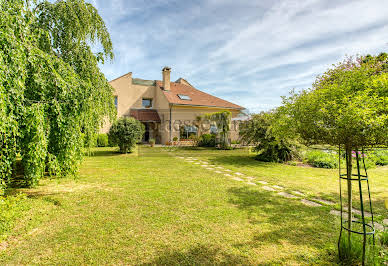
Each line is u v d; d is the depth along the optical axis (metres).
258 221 3.39
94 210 3.79
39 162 3.71
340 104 2.10
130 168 7.89
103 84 7.03
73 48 5.93
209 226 3.20
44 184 5.48
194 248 2.62
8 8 3.29
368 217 3.50
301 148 9.44
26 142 3.62
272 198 4.52
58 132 4.08
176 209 3.86
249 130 10.47
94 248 2.59
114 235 2.91
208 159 10.53
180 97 19.53
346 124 1.95
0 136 2.93
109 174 6.81
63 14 5.72
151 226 3.19
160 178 6.29
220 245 2.69
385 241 2.58
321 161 8.60
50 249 2.56
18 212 3.52
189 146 17.83
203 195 4.68
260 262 2.35
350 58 9.45
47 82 3.84
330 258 2.41
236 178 6.42
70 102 4.21
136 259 2.38
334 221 3.29
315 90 2.54
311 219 3.47
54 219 3.40
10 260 2.34
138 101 20.50
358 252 2.27
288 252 2.54
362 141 2.02
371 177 6.50
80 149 4.78
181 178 6.31
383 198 4.58
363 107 1.90
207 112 20.25
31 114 3.41
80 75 5.96
